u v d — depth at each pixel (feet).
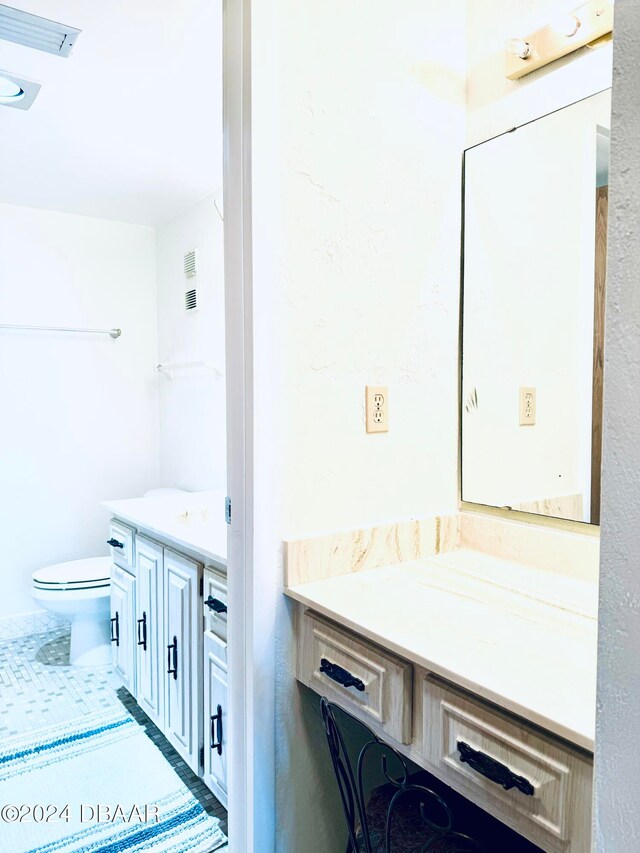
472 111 5.02
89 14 5.16
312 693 4.36
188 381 10.53
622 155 1.71
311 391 4.24
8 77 5.95
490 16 4.85
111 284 11.03
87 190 9.37
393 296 4.67
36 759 6.58
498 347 4.87
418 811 3.53
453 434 5.15
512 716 2.77
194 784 6.16
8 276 9.95
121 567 7.99
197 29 5.39
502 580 4.33
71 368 10.66
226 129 4.13
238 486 4.17
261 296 3.94
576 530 4.36
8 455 10.12
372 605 3.81
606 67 4.14
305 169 4.12
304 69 4.08
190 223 10.23
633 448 1.69
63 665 9.11
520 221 4.69
